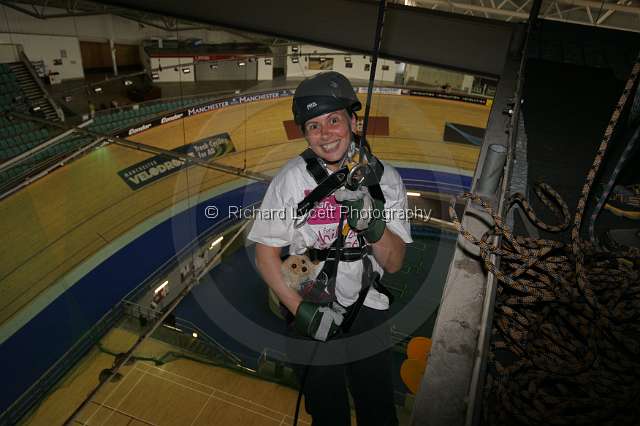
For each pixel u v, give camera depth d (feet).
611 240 4.60
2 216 44.80
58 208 48.14
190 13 12.05
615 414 2.89
